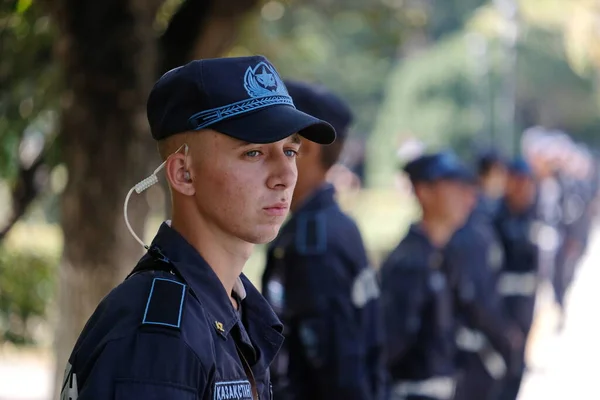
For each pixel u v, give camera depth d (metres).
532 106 39.59
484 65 32.59
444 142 32.62
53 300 8.52
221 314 2.94
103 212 6.41
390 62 36.78
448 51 33.00
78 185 6.42
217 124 2.91
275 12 9.98
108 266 6.43
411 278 7.41
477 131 32.50
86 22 6.24
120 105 6.31
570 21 27.48
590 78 38.66
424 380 7.41
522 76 37.19
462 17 39.28
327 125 2.99
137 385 2.68
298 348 5.11
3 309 8.45
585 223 21.34
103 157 6.37
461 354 9.15
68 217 6.48
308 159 5.22
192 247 2.98
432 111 32.69
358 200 28.38
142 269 2.99
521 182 11.21
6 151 7.95
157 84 3.03
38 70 7.68
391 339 7.40
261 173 2.96
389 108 33.84
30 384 11.75
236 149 2.93
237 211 2.95
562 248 19.94
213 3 6.79
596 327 18.72
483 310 8.95
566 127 41.81
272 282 5.18
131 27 6.26
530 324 11.12
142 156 6.44
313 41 12.05
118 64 6.28
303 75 11.89
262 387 3.11
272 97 2.96
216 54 6.92
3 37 7.37
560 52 36.34
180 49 6.86
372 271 5.25
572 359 15.77
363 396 5.05
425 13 11.89
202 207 2.98
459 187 7.65
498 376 9.25
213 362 2.80
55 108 7.61
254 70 2.96
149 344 2.72
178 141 2.99
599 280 24.42
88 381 2.71
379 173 33.78
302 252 5.10
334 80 36.19
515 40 33.62
